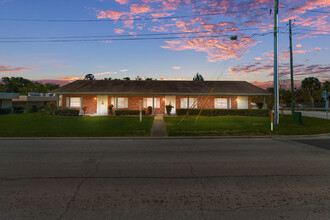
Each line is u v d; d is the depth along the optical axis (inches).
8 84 2987.2
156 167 231.3
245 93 954.7
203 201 148.7
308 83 2432.3
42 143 373.7
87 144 366.6
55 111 886.4
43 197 154.1
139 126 561.6
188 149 327.3
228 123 635.5
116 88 986.1
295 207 139.7
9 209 135.7
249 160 260.8
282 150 319.0
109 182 185.6
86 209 136.3
